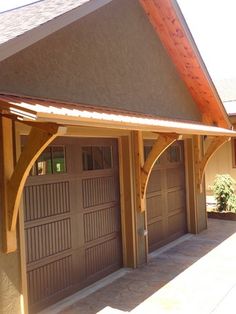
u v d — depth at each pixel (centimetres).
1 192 515
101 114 578
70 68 646
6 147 516
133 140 827
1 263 515
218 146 1137
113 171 815
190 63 977
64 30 634
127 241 829
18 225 543
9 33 505
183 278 759
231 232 1172
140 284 729
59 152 668
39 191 618
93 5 605
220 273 785
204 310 607
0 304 512
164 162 1051
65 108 527
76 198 703
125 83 795
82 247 713
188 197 1166
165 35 917
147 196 950
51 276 637
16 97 510
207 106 1131
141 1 850
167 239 1044
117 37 774
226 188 1410
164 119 879
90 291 698
